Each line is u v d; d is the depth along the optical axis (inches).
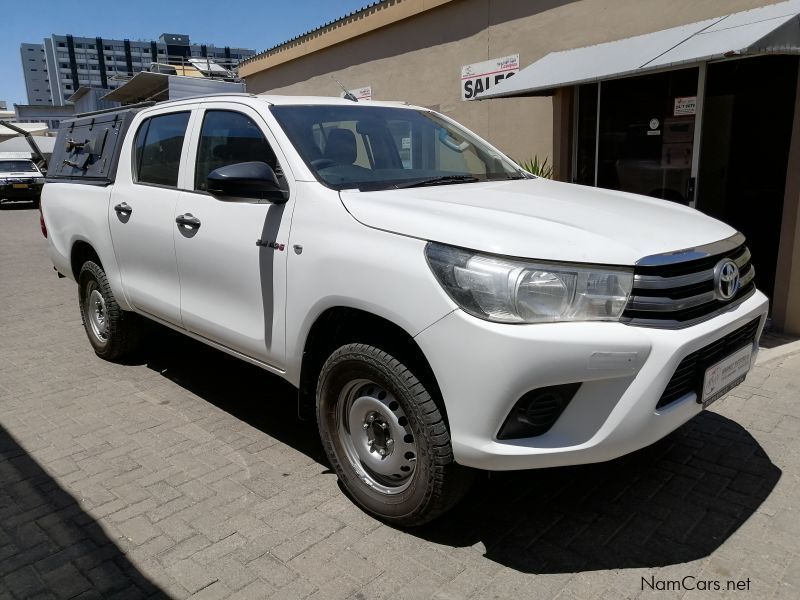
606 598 97.4
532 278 93.5
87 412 168.7
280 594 99.2
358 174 132.8
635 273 96.0
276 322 127.9
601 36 276.4
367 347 110.3
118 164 183.9
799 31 196.2
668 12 248.5
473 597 98.0
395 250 104.9
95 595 99.7
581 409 95.3
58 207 214.1
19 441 152.3
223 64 718.5
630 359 93.0
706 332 99.3
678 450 141.3
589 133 290.4
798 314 213.0
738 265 111.5
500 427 96.0
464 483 106.3
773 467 133.0
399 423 110.5
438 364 98.3
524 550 109.2
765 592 97.8
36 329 254.1
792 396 165.9
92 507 123.6
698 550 108.1
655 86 260.2
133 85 703.7
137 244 169.8
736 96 243.6
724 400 165.3
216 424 160.4
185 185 155.5
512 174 158.6
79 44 6259.8
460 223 102.3
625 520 117.0
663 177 263.6
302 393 128.6
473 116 350.3
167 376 194.4
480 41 336.8
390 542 111.7
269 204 130.3
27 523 118.9
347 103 153.6
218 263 140.9
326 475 135.0
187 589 100.6
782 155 242.8
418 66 381.1
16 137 1255.5
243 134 142.5
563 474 133.1
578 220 107.8
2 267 410.3
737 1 226.2
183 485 131.3
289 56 494.0
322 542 111.9
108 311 194.5
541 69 273.9
